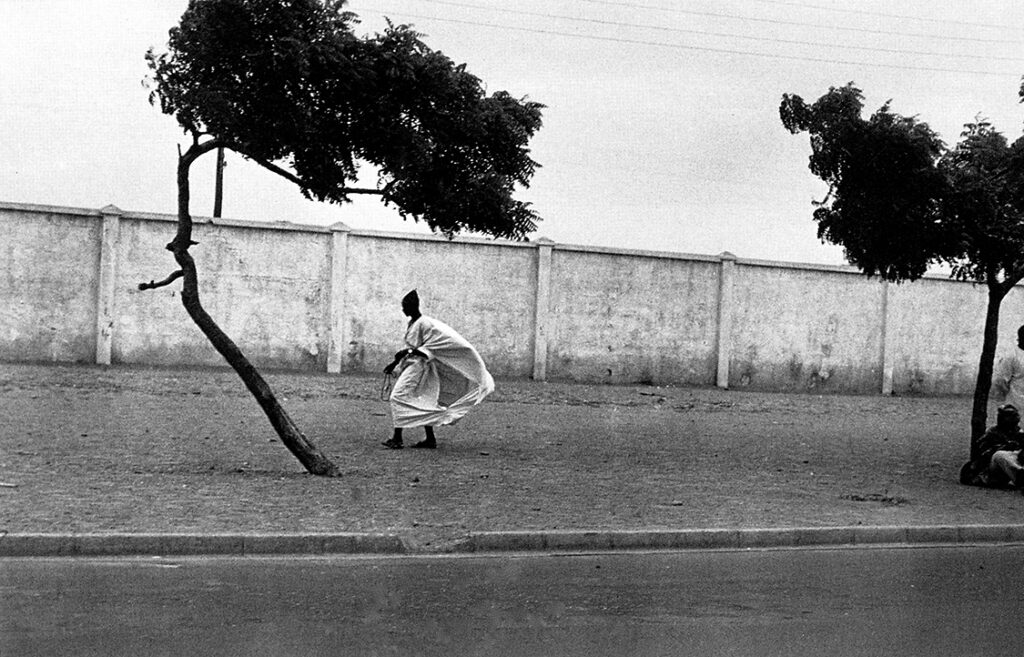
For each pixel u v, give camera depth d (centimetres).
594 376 2773
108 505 1016
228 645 638
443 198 1267
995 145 1452
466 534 967
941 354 3033
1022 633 720
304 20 1150
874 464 1581
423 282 2661
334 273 2602
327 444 1524
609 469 1403
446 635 677
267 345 2581
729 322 2845
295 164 1213
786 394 2812
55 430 1537
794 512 1141
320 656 623
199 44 1156
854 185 1396
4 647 620
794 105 1395
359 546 930
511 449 1561
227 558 888
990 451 1370
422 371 1510
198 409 1869
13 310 2450
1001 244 1386
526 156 1315
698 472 1415
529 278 2725
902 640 696
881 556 991
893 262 1449
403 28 1194
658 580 859
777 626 723
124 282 2495
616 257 2775
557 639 675
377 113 1173
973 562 977
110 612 704
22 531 891
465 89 1248
